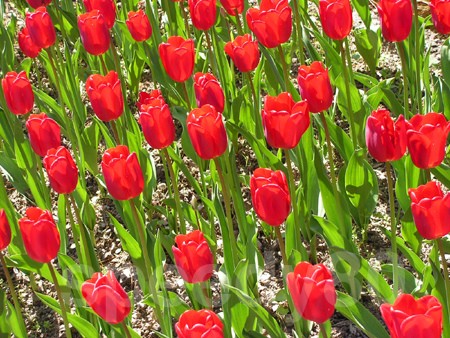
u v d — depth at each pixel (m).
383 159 1.74
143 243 1.82
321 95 1.87
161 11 2.98
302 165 2.05
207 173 2.29
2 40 2.57
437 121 1.71
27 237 1.72
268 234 2.17
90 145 2.30
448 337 1.76
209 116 1.77
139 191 1.76
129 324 1.98
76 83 2.45
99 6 2.20
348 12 2.02
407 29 1.98
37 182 2.18
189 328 1.55
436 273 1.75
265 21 2.00
